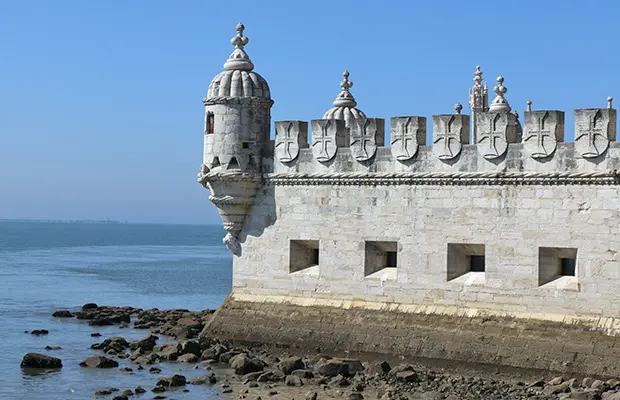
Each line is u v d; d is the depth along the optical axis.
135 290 107.31
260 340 52.72
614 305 43.72
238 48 55.22
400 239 49.50
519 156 46.22
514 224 46.28
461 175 47.44
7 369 50.88
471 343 46.47
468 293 47.53
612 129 44.09
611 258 43.81
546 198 45.47
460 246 47.97
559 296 45.09
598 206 44.16
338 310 51.09
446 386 44.00
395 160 49.59
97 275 130.38
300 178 52.31
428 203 48.66
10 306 85.19
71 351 56.75
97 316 74.19
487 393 42.50
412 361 47.88
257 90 53.75
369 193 50.44
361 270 50.69
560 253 45.44
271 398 42.91
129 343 58.31
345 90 65.88
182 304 92.69
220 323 54.62
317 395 43.00
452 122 47.94
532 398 41.28
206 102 54.53
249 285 54.56
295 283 52.81
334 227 51.53
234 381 46.91
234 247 55.03
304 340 51.25
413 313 48.84
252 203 54.41
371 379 46.09
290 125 52.78
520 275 46.12
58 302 90.50
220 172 53.69
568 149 44.97
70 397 44.41
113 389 45.59
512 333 45.72
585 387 41.94
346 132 52.06
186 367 50.66
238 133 53.62
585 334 44.00
